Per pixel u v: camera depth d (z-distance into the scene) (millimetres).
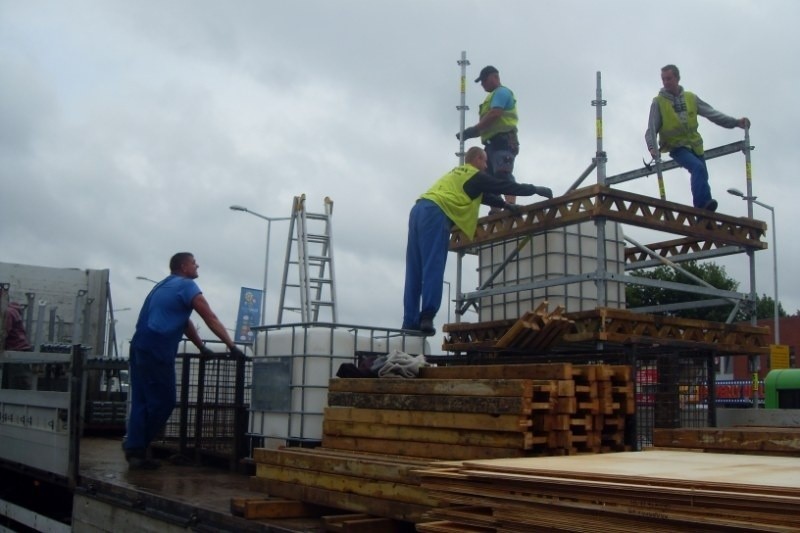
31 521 7477
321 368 6824
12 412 8320
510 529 3178
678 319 7613
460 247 9047
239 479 6867
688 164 8977
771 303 45094
